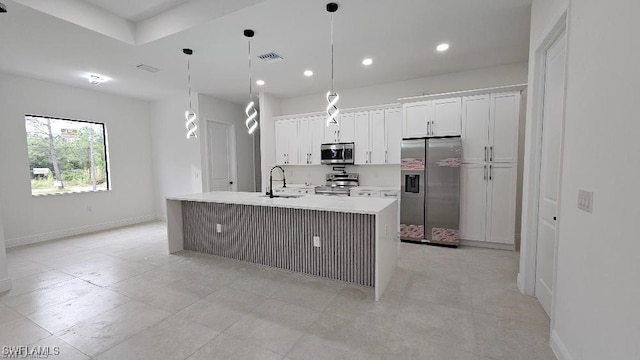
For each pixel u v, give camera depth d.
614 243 1.21
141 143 5.93
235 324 2.07
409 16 2.70
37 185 4.54
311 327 2.03
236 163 6.43
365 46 3.37
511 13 2.65
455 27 2.93
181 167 5.78
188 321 2.12
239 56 3.62
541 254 2.32
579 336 1.49
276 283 2.79
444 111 3.98
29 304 2.39
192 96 5.50
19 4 2.32
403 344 1.83
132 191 5.77
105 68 3.95
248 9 2.54
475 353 1.74
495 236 3.80
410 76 4.53
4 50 3.26
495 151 3.73
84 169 5.12
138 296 2.53
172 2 2.81
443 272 3.02
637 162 1.07
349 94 5.23
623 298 1.14
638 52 1.07
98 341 1.88
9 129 4.13
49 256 3.67
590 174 1.41
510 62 3.95
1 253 2.65
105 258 3.58
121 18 3.04
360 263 2.76
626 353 1.12
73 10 2.64
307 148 5.44
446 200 3.95
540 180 2.36
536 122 2.38
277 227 3.20
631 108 1.11
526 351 1.75
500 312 2.21
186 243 3.94
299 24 2.82
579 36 1.54
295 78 4.59
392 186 5.02
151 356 1.73
